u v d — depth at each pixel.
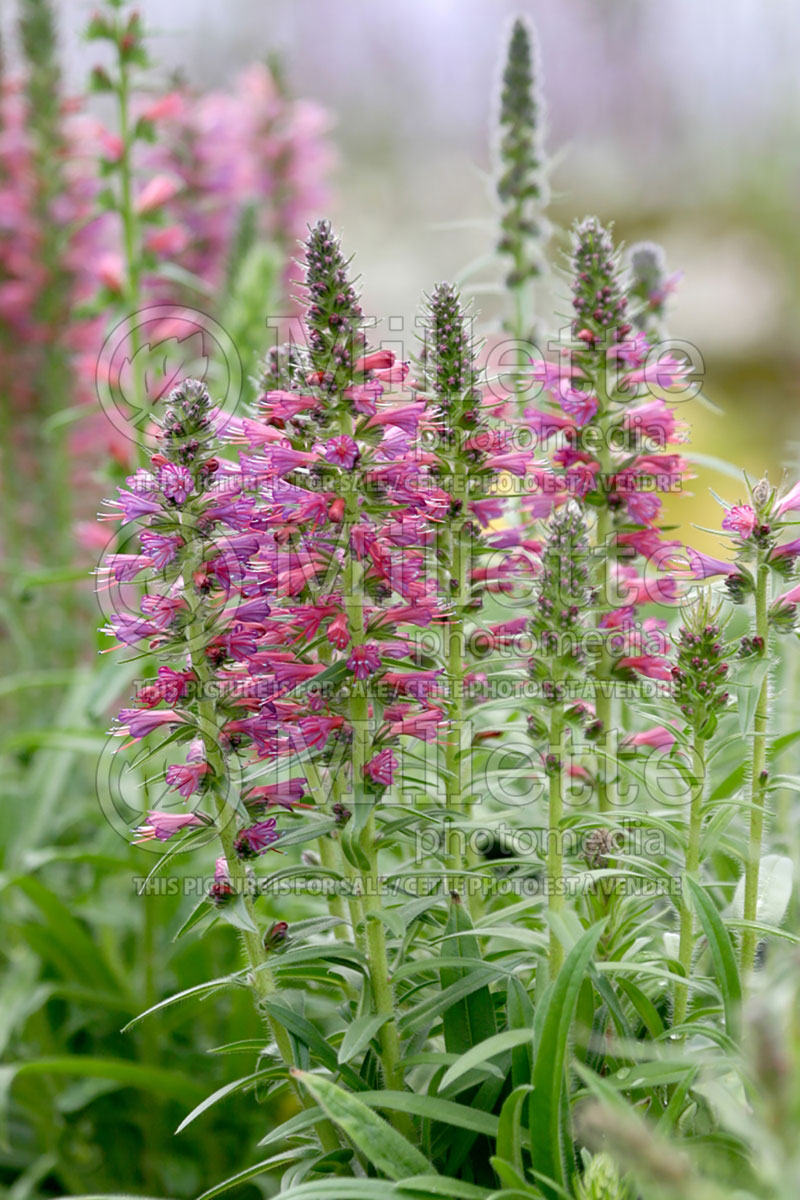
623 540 4.26
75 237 8.86
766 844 4.53
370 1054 3.97
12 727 8.76
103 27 6.85
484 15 21.27
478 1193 3.09
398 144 21.42
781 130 20.09
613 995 3.53
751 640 3.71
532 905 3.98
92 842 7.61
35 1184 6.15
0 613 8.08
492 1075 3.75
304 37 21.02
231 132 9.28
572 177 20.92
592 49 21.11
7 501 9.20
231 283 8.20
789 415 12.73
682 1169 2.40
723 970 3.40
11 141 8.77
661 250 5.57
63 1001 6.55
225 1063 5.67
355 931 4.04
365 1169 3.79
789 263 18.05
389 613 3.67
